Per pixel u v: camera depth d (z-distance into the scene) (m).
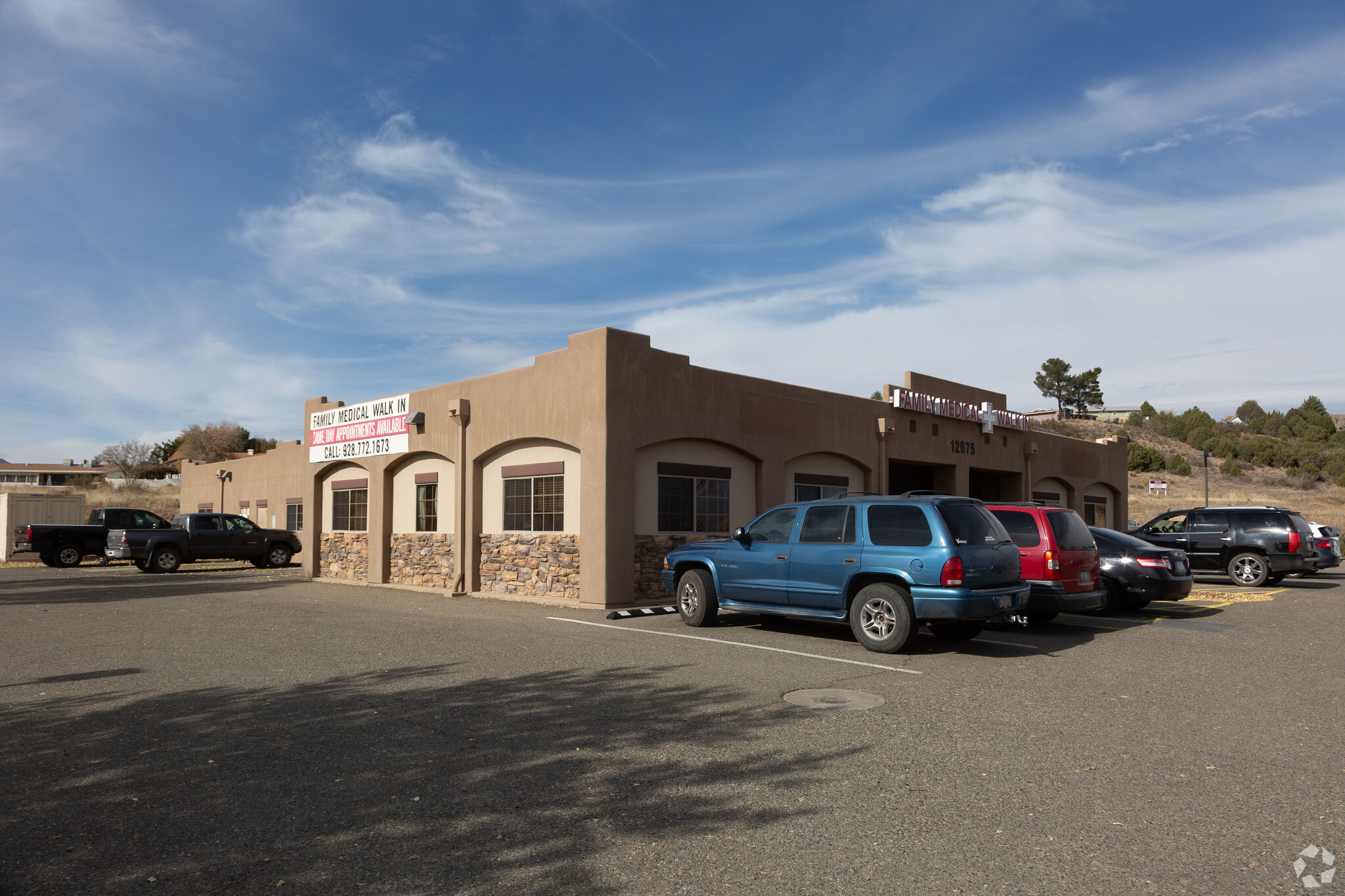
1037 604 11.23
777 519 11.10
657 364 15.16
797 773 5.28
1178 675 8.30
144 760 5.65
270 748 5.89
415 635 11.10
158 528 24.83
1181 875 3.85
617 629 11.65
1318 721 6.53
